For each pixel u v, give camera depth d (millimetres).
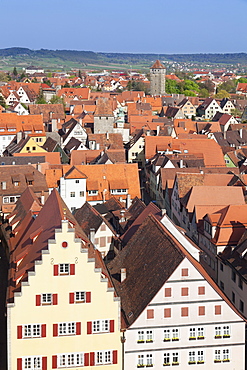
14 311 52562
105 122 177125
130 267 62594
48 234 57438
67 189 105562
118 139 159375
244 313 66812
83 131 173750
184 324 54719
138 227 74500
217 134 179000
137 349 54406
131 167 111688
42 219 66250
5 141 174125
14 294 52500
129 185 109438
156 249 60062
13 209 94375
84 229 80938
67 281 52969
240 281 68000
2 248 87188
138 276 59562
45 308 52969
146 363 54719
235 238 75562
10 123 174250
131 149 158375
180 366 55094
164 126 177250
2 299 71750
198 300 54594
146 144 147875
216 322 55094
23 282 52344
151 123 192625
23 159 123812
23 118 176500
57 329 53406
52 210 63438
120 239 76000
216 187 91938
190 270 54219
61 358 53875
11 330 52781
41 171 114000
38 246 58062
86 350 54031
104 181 108812
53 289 52875
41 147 148125
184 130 187500
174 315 54469
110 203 96562
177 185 99750
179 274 54156
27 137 150250
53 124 178125
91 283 53312
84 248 52906
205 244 81375
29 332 53219
